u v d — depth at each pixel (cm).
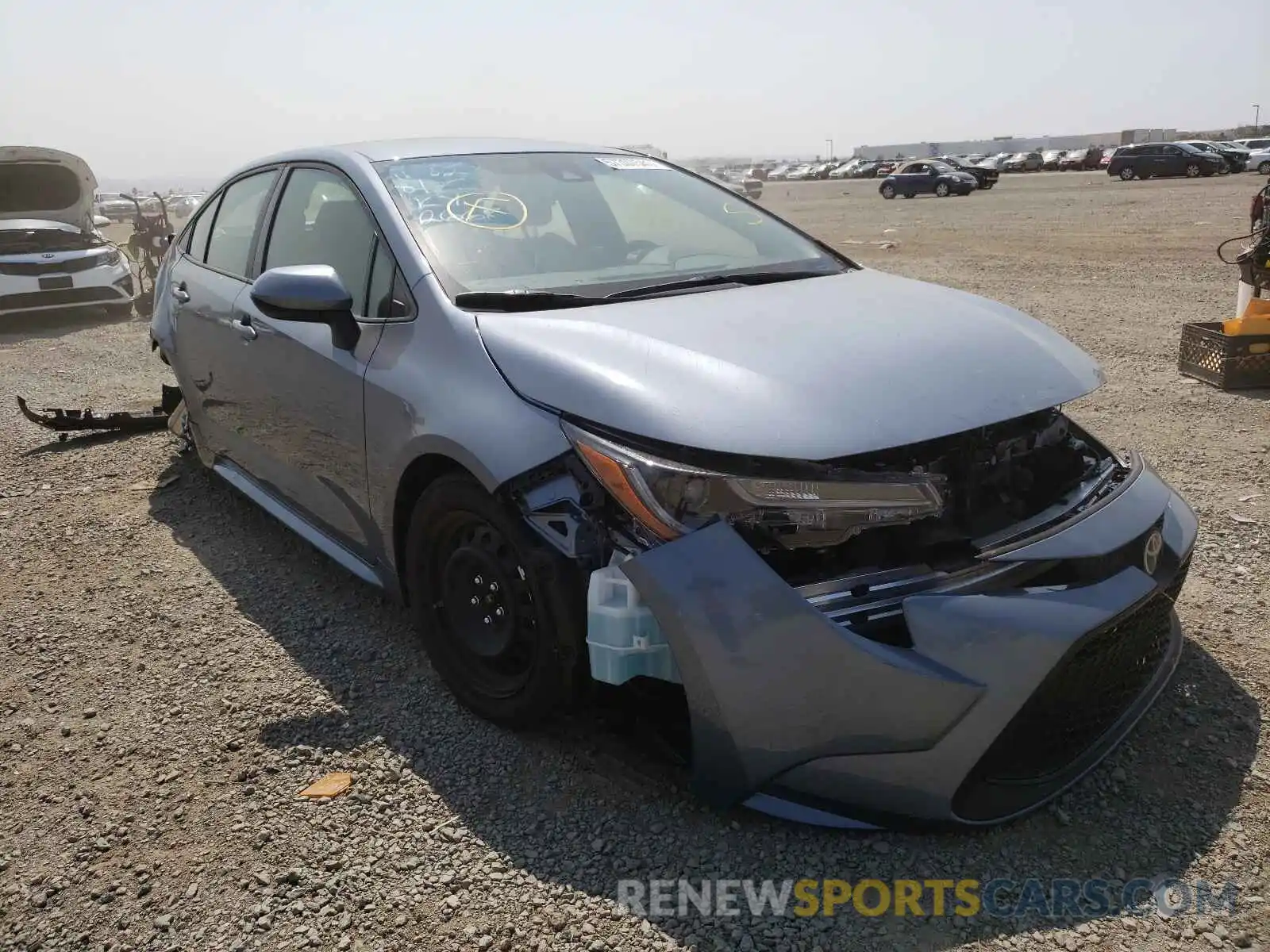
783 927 219
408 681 324
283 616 373
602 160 398
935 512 234
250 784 275
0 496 516
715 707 225
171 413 581
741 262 353
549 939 217
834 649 218
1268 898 221
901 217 2550
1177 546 267
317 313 312
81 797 273
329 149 380
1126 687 255
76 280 1184
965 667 220
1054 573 238
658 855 241
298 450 365
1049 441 279
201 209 487
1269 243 702
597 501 245
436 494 284
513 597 269
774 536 228
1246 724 283
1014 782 239
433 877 237
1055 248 1555
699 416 232
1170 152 3981
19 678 338
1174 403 625
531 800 262
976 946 212
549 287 308
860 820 230
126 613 381
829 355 254
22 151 1263
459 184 350
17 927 229
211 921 227
